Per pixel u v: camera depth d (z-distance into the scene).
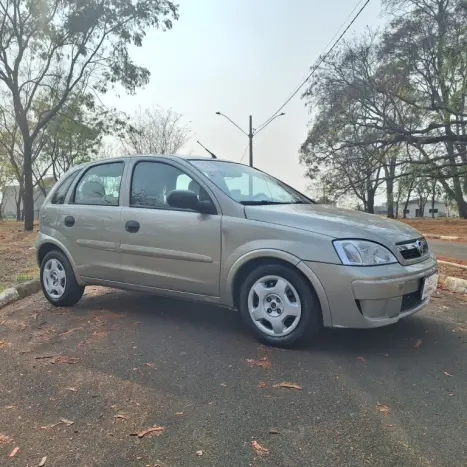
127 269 4.98
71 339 4.46
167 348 4.14
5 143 35.38
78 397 3.21
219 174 4.84
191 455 2.50
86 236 5.32
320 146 18.48
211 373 3.57
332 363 3.75
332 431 2.71
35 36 20.80
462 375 3.52
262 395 3.19
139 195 5.01
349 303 3.75
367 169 17.03
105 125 24.00
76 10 19.45
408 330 4.64
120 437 2.69
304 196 5.50
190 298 4.62
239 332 4.60
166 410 3.00
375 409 2.98
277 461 2.43
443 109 16.61
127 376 3.54
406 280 3.87
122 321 5.05
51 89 22.59
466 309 5.56
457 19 15.80
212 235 4.36
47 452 2.55
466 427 2.75
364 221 4.23
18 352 4.13
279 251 3.98
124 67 21.28
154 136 34.09
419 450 2.52
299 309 3.96
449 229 22.08
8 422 2.89
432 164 17.11
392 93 16.78
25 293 6.57
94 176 5.54
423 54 16.80
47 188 45.94
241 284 4.33
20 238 17.06
